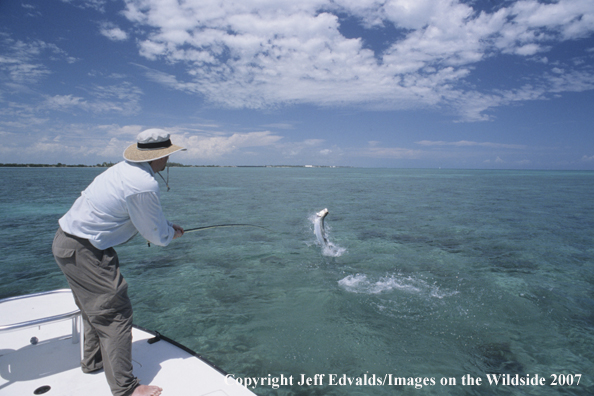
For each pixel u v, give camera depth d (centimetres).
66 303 269
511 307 476
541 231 1038
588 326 424
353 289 539
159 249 793
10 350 267
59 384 228
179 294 520
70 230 212
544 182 4806
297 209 1559
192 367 252
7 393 215
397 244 851
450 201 1978
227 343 381
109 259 222
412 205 1756
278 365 342
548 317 447
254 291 532
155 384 232
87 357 238
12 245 828
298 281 576
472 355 362
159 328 415
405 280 584
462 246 834
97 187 221
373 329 413
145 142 235
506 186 3703
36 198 1962
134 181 219
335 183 4247
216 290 536
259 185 3662
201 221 1210
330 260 703
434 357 357
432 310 465
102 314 215
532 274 620
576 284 568
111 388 217
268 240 891
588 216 1373
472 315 453
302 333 403
